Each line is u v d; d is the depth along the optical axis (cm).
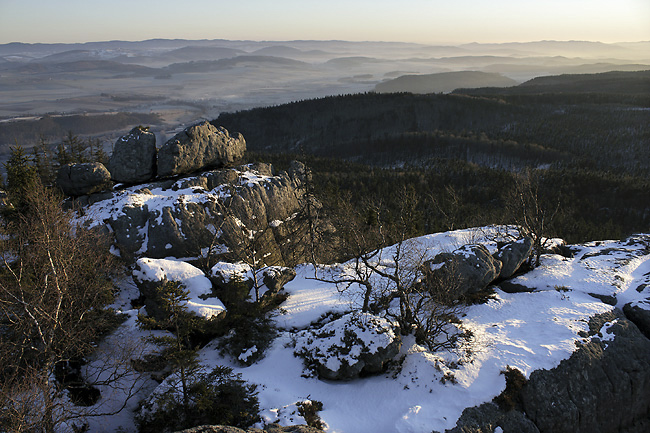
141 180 5009
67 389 2702
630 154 18862
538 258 4034
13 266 3300
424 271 3250
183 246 4191
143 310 3344
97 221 4122
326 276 4019
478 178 12938
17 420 2009
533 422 2342
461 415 2223
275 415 2227
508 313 3231
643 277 3581
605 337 2822
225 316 3075
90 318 2952
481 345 2747
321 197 5288
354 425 2211
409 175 13012
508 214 5375
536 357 2605
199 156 5244
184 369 2411
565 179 12812
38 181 4603
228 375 2484
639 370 2677
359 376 2600
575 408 2439
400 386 2450
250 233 4575
